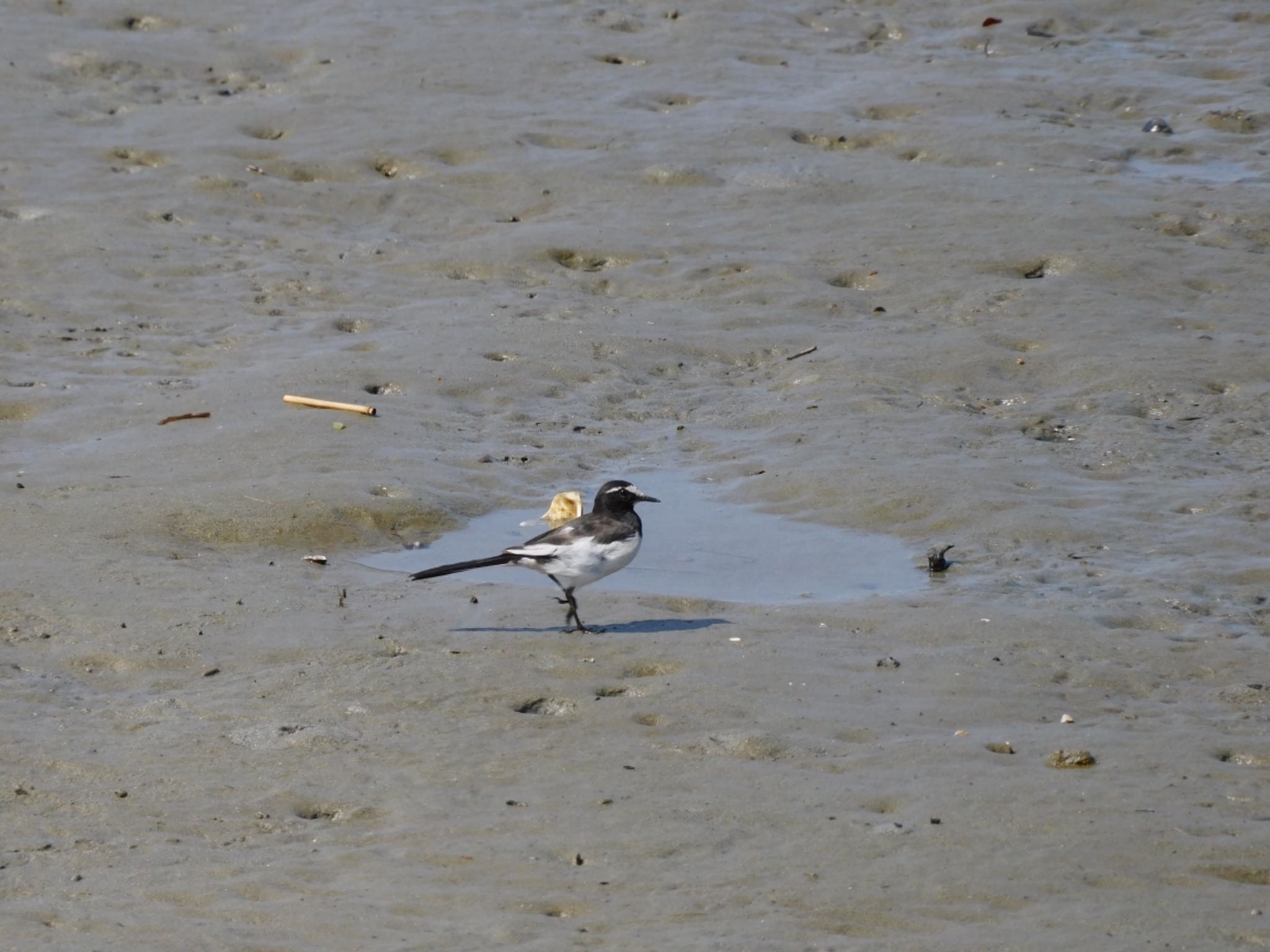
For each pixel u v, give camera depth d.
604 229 23.61
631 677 11.66
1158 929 8.15
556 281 22.23
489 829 9.32
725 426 17.86
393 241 23.48
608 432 17.69
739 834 9.23
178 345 19.70
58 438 16.89
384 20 31.75
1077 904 8.40
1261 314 20.69
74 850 9.09
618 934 8.12
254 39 30.67
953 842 9.09
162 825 9.41
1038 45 32.44
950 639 12.32
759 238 23.38
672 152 26.20
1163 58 31.67
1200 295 21.36
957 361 19.38
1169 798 9.65
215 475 15.66
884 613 12.84
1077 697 11.34
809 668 11.74
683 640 12.26
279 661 11.86
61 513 14.73
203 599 12.98
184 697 11.26
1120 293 21.36
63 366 18.95
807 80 30.11
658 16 33.25
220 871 8.84
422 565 14.09
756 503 15.66
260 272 22.08
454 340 19.84
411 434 17.06
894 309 21.27
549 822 9.40
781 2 34.44
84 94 27.81
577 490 15.99
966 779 9.91
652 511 15.46
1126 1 34.34
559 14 32.75
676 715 10.95
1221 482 15.99
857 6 34.56
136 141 25.98
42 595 12.93
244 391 18.06
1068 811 9.46
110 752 10.37
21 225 22.86
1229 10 34.09
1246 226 23.62
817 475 16.06
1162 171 26.12
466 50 30.36
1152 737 10.61
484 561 12.27
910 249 22.86
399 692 11.30
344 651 12.02
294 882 8.71
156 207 23.81
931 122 27.78
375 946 7.98
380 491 15.38
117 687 11.47
